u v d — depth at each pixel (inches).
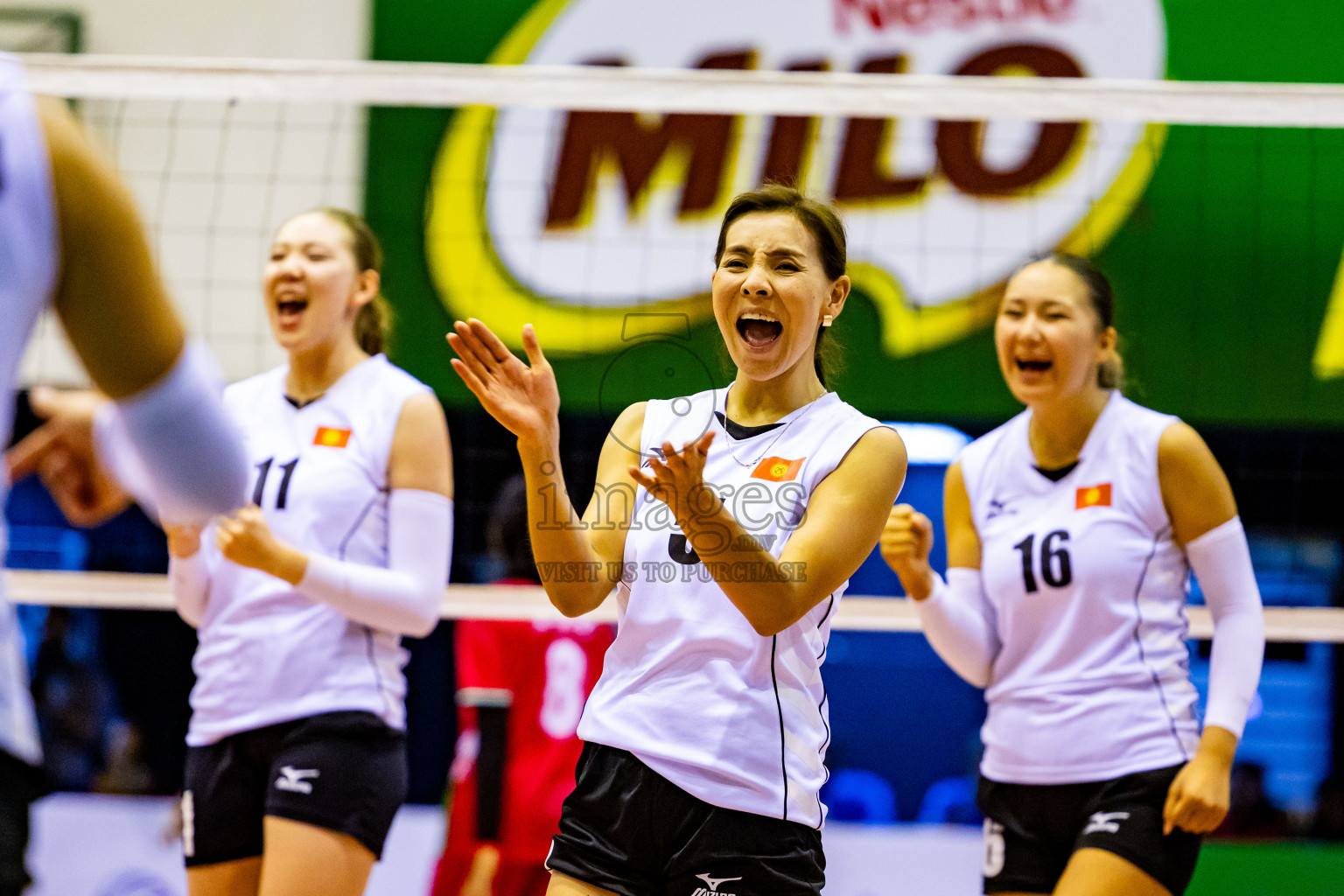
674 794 258.7
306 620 360.5
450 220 804.0
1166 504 376.2
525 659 441.7
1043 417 394.0
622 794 262.7
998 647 398.6
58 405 168.7
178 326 168.6
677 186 790.5
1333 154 768.3
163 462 167.9
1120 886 337.7
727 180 786.8
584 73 524.7
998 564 387.2
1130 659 363.6
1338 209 767.1
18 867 189.6
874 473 271.7
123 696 801.6
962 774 938.1
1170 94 512.1
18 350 157.2
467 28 815.1
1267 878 538.0
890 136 778.2
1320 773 810.2
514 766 436.8
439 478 381.1
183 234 812.0
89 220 160.9
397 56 818.2
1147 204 772.6
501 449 804.6
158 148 812.6
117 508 178.1
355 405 387.2
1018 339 387.2
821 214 288.5
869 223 778.8
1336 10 760.3
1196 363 772.6
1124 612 366.9
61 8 823.7
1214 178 772.6
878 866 514.9
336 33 820.6
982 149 776.3
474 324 262.7
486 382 265.3
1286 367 772.0
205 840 358.9
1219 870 539.8
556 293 794.2
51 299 163.6
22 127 158.2
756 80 521.7
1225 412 775.1
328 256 395.5
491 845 427.2
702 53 796.0
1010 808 373.4
